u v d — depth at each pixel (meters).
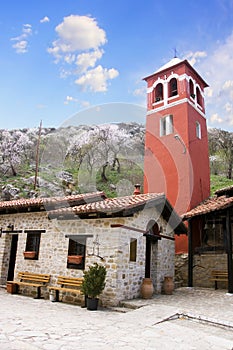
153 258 8.17
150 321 4.74
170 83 13.26
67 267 7.04
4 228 8.82
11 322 4.29
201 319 5.05
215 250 9.02
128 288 6.61
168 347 3.55
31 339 3.48
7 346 3.13
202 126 13.20
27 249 8.08
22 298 6.92
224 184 21.17
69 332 3.94
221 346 3.72
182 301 6.70
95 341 3.60
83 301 6.42
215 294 7.80
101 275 5.95
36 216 8.17
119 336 3.88
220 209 8.45
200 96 13.82
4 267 8.58
